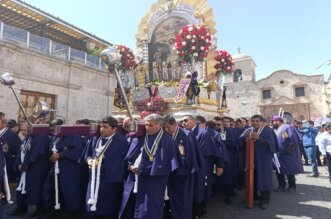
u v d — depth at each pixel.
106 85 15.98
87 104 14.48
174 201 3.85
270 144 5.50
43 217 4.88
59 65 12.99
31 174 4.87
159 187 3.46
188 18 11.35
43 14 14.23
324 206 5.52
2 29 10.57
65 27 15.80
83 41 18.09
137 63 11.90
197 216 4.65
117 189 4.00
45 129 5.03
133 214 3.68
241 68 38.03
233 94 37.06
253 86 36.06
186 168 3.91
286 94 34.25
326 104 31.94
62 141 4.73
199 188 4.46
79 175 4.59
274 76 35.12
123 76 11.28
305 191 6.79
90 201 3.79
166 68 11.53
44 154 4.85
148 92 10.59
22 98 11.30
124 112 10.61
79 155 4.57
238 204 5.73
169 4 11.91
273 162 6.77
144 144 3.64
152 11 12.50
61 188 4.62
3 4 13.22
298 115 33.28
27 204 5.21
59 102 12.89
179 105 9.02
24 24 15.17
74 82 13.73
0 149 3.85
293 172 6.58
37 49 11.97
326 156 7.44
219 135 5.50
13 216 5.01
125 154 3.99
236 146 6.57
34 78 11.63
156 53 12.05
